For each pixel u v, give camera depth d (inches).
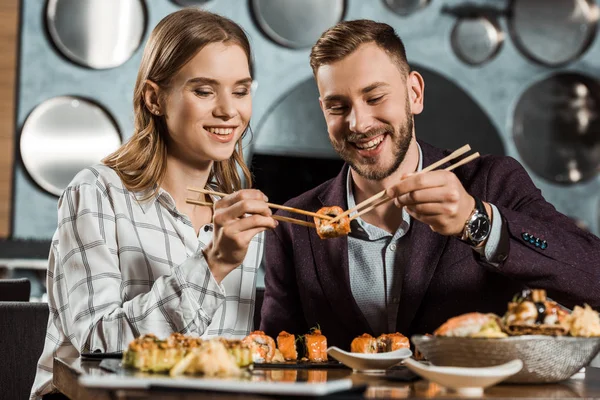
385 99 80.8
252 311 91.8
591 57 225.0
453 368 50.9
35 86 193.2
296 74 208.1
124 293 83.0
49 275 86.9
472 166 89.8
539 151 221.3
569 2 223.6
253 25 207.0
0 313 92.7
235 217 68.2
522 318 54.5
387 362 60.1
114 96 196.7
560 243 73.5
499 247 70.0
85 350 75.6
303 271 89.0
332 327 88.4
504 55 221.0
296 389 45.8
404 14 215.0
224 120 82.9
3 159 190.4
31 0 193.2
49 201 192.7
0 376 92.1
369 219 87.0
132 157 87.6
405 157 85.6
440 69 217.5
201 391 47.1
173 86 83.3
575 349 54.0
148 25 198.4
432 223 66.0
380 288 86.2
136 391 47.6
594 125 222.7
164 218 87.0
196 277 71.7
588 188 222.8
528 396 49.6
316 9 209.3
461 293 83.7
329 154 204.8
